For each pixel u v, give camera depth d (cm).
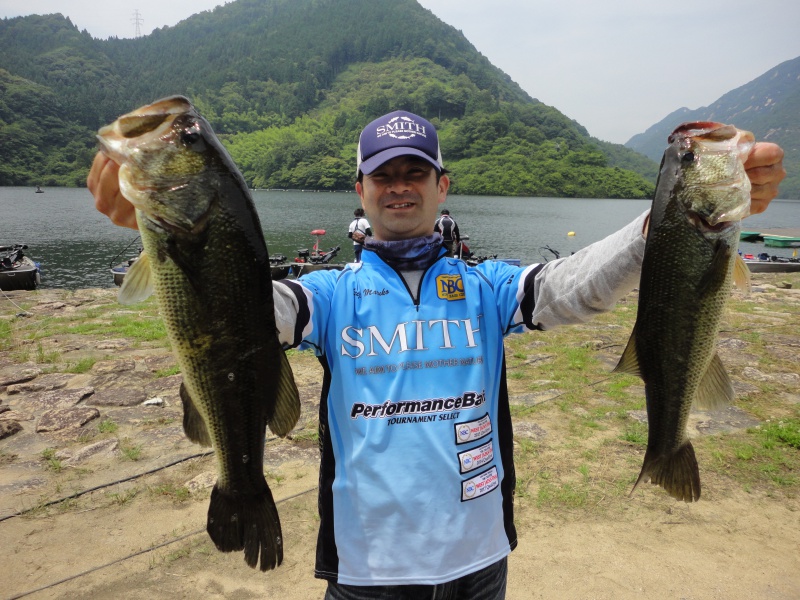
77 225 4381
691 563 356
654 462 248
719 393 248
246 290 196
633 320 1043
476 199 9856
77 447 515
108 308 1203
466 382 201
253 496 209
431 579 185
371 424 194
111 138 184
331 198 9019
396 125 221
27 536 385
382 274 212
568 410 588
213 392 202
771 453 484
